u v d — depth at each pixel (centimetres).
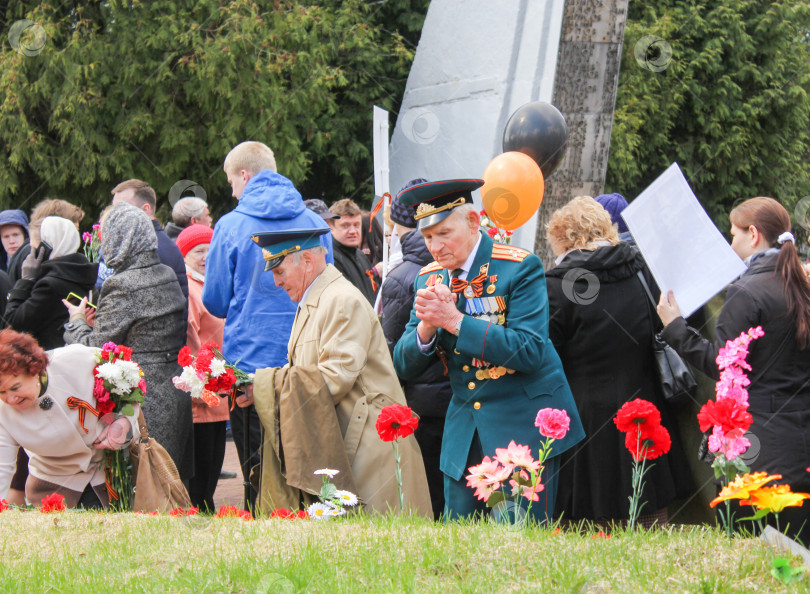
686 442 591
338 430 526
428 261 634
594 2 1182
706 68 2548
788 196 2716
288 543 436
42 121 1794
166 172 1744
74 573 417
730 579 357
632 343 569
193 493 775
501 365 475
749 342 485
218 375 552
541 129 746
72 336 668
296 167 1805
